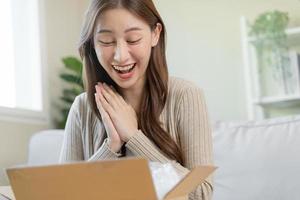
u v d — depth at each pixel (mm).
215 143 1782
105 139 1188
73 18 3195
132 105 1221
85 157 1296
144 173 628
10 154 2510
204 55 2977
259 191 1631
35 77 2818
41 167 654
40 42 2830
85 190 660
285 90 2631
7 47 2750
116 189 650
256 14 2852
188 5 3043
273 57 2680
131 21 1011
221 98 2912
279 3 2793
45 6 2932
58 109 2947
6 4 2768
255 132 1750
